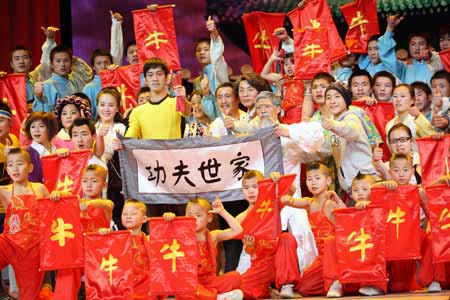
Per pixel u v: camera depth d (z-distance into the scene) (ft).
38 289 26.68
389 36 36.63
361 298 24.43
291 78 35.14
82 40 44.57
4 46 42.96
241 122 29.07
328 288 25.57
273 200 25.95
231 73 41.09
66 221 25.13
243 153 28.35
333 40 34.68
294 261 26.07
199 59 36.24
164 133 29.60
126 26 44.70
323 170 26.78
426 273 25.95
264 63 36.88
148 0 44.78
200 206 25.82
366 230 25.20
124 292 24.47
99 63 37.58
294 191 28.37
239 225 26.23
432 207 25.50
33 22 43.42
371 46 36.88
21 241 26.45
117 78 35.01
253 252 26.58
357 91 33.06
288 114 33.22
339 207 26.55
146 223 29.68
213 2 45.06
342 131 27.61
